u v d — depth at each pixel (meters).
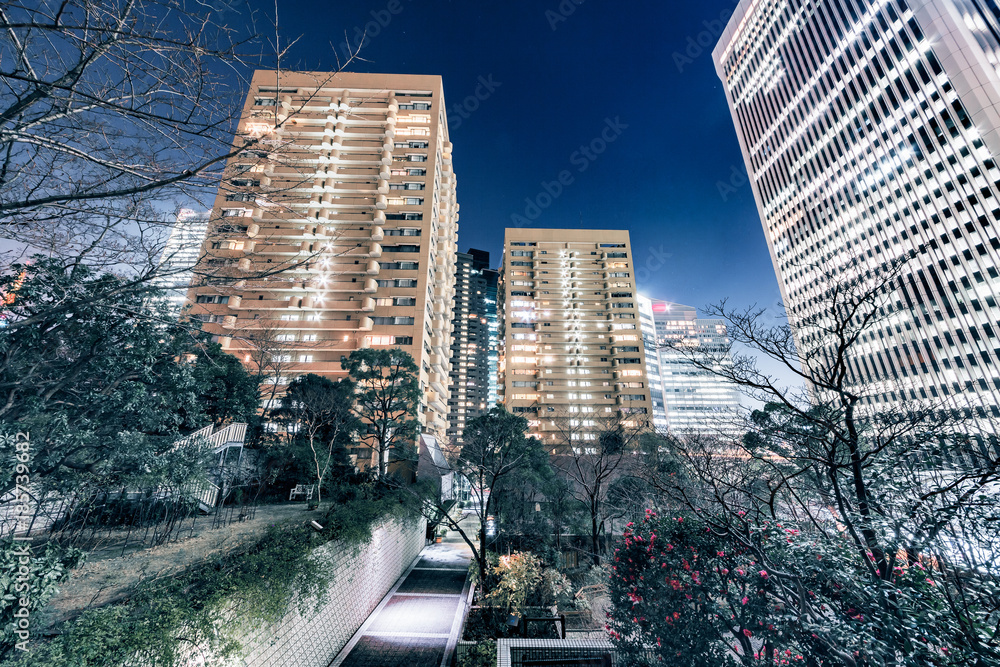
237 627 7.16
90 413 8.23
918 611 4.02
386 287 44.75
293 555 9.34
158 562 9.11
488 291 136.62
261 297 42.16
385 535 16.69
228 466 16.64
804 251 63.53
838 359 6.47
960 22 46.81
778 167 69.50
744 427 8.45
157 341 8.11
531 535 19.72
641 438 26.17
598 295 74.94
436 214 51.69
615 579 7.72
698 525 6.78
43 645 4.78
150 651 5.40
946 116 47.03
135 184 4.23
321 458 20.64
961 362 43.94
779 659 4.88
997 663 3.46
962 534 4.32
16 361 6.41
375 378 25.39
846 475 6.57
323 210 44.94
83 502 9.00
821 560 4.79
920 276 48.28
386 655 11.10
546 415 64.00
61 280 6.07
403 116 52.41
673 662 5.96
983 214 43.75
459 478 33.16
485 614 12.21
